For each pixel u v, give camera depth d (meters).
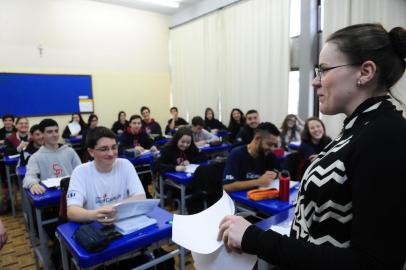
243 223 0.53
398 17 3.21
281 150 2.95
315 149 2.74
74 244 1.14
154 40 6.88
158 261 1.37
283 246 0.45
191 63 6.45
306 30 4.18
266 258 0.47
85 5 5.89
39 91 5.43
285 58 4.50
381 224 0.37
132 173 1.69
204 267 0.63
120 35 6.39
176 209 3.11
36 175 2.25
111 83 6.34
